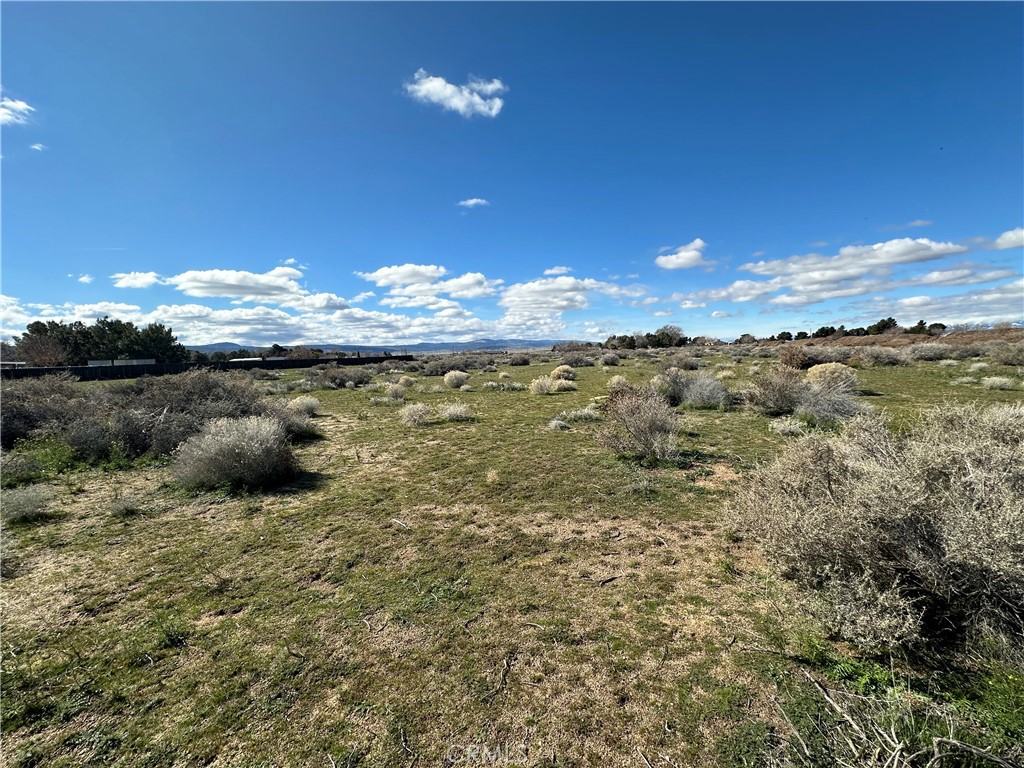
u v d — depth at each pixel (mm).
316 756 2432
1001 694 2369
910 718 2164
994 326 41812
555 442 9703
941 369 21031
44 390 14391
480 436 10625
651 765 2291
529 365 37969
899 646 2826
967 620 2848
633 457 8219
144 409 10930
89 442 9305
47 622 3734
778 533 3418
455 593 3996
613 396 12352
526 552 4766
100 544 5227
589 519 5582
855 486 3293
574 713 2639
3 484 7449
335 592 4086
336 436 11234
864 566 3057
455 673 2998
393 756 2416
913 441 3768
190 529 5633
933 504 2938
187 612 3828
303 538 5297
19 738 2605
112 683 3006
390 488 7062
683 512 5664
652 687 2801
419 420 12625
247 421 8555
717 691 2730
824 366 16219
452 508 6129
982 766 1945
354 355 53938
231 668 3111
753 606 3598
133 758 2457
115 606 3951
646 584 4035
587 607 3711
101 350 52688
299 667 3100
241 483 7242
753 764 2232
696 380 14539
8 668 3148
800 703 2559
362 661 3143
